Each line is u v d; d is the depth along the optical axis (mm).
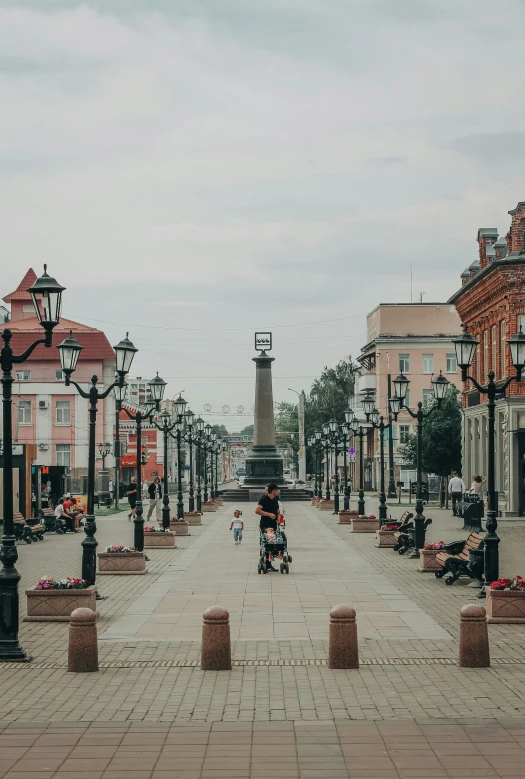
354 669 13367
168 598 20359
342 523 45344
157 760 9586
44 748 9969
